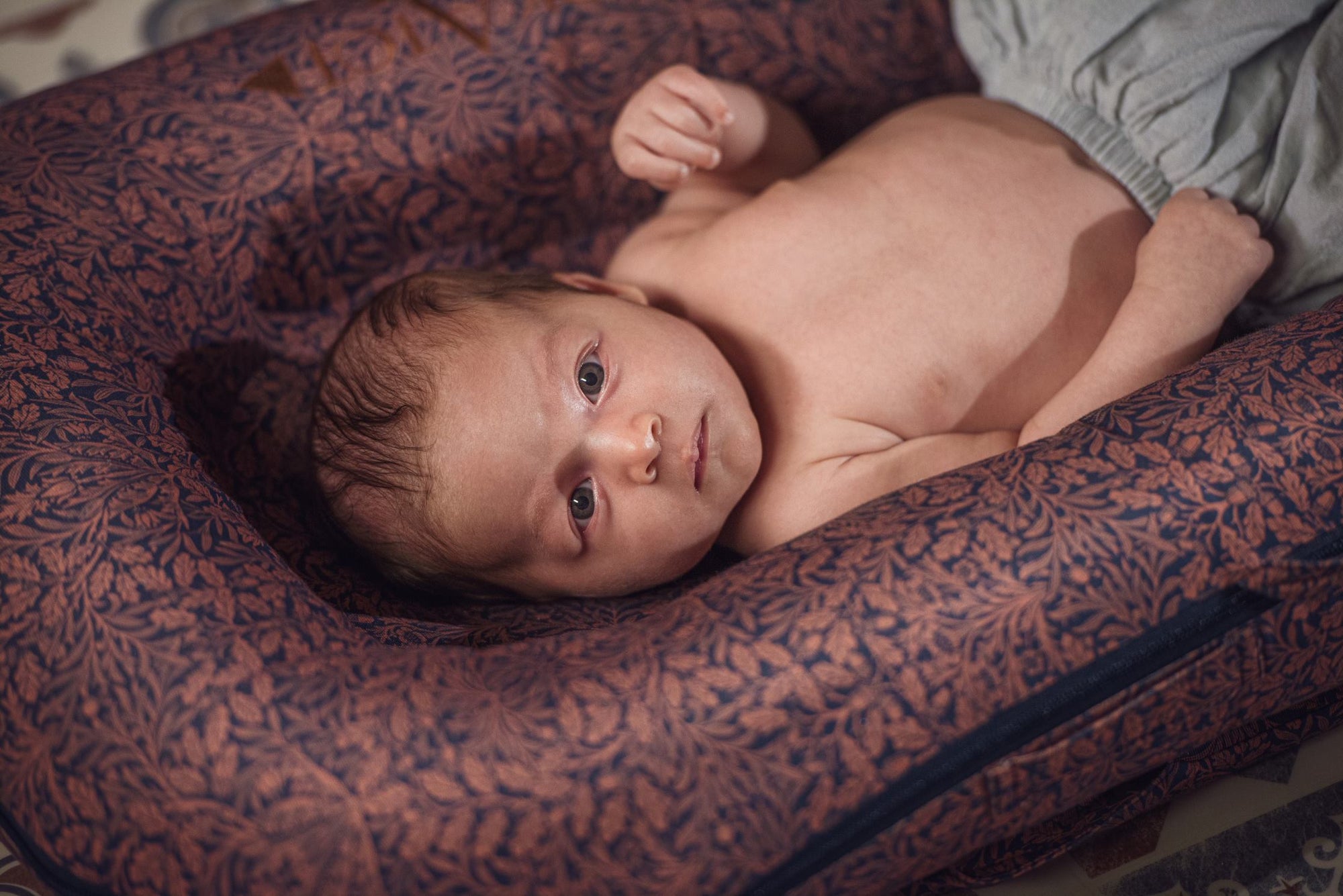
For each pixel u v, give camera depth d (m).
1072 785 0.76
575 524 0.97
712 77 1.33
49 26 1.95
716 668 0.71
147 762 0.71
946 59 1.36
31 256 0.97
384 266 1.27
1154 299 0.98
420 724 0.70
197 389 1.08
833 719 0.70
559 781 0.68
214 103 1.16
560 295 1.03
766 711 0.69
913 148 1.14
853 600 0.72
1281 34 1.03
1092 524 0.72
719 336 1.12
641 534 0.97
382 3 1.24
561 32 1.26
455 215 1.28
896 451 1.04
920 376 1.05
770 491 1.08
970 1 1.25
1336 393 0.74
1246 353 0.79
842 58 1.34
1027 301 1.06
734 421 1.00
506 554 0.98
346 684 0.72
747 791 0.69
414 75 1.22
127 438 0.85
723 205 1.29
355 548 1.04
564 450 0.95
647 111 1.15
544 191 1.32
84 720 0.73
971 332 1.06
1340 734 0.99
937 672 0.70
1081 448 0.76
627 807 0.68
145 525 0.79
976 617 0.70
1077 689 0.71
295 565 1.04
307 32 1.21
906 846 0.73
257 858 0.68
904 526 0.75
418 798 0.68
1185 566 0.71
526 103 1.27
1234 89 1.05
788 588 0.74
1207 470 0.72
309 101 1.19
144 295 1.04
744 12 1.30
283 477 1.13
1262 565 0.71
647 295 1.18
